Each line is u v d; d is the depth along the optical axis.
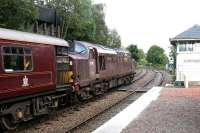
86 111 18.48
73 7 39.22
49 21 38.41
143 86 33.41
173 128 12.70
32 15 25.30
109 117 16.92
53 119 16.14
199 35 33.00
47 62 16.02
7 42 13.25
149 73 55.72
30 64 14.66
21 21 24.41
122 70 32.06
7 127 13.84
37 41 15.29
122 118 14.73
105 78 26.08
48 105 16.69
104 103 21.56
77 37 41.84
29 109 15.16
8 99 13.37
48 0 39.56
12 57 13.52
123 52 33.16
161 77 45.97
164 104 18.83
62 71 18.19
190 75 32.84
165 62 108.56
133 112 16.23
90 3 43.72
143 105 18.45
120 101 22.25
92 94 23.69
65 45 17.98
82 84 20.84
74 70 19.53
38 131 13.87
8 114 13.84
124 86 33.81
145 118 14.70
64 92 18.61
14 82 13.59
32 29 33.44
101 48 25.94
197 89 27.25
